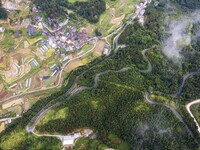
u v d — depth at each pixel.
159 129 152.75
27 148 154.50
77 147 157.62
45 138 158.50
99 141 158.25
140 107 161.00
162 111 159.62
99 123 162.38
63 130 160.75
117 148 154.00
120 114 160.50
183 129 152.38
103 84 179.00
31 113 172.00
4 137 161.12
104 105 166.00
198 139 147.25
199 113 160.38
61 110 164.50
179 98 170.88
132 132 154.00
